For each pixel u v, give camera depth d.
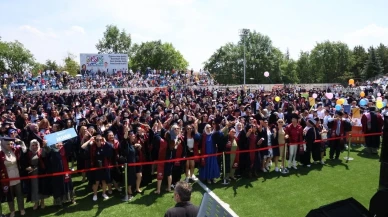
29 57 72.12
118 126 10.33
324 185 9.20
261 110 15.05
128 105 18.39
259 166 10.12
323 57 70.81
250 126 9.96
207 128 9.52
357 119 14.29
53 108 15.79
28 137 9.00
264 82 64.69
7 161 7.09
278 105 19.31
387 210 4.41
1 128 9.92
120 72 47.12
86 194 8.62
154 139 9.00
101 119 11.49
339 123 11.91
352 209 3.67
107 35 77.25
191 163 9.60
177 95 27.28
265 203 7.98
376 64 64.75
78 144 9.55
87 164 8.14
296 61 77.31
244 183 9.47
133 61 76.62
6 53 68.56
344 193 8.58
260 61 64.06
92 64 47.78
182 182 3.86
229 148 9.55
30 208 7.74
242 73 64.50
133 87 39.72
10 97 26.62
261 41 66.31
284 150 10.45
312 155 11.24
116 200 8.22
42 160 7.46
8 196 7.03
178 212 3.64
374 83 44.06
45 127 10.47
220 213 3.07
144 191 8.87
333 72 71.00
